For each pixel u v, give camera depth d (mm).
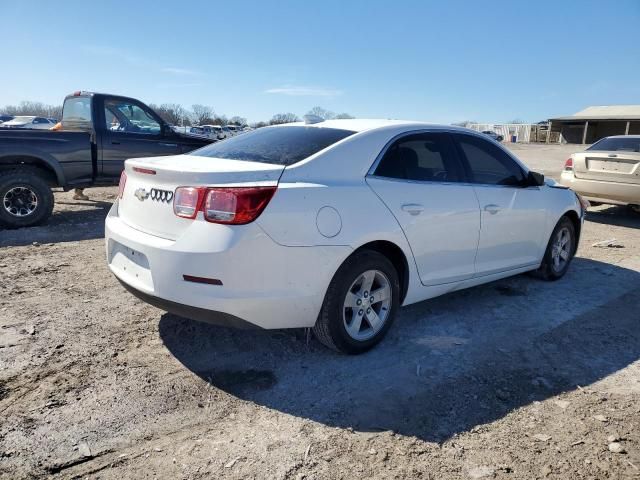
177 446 2627
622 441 2775
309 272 3213
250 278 3047
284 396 3125
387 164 3803
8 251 6176
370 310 3689
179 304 3096
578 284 5562
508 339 4059
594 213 10656
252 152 3721
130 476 2398
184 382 3236
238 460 2535
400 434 2787
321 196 3291
